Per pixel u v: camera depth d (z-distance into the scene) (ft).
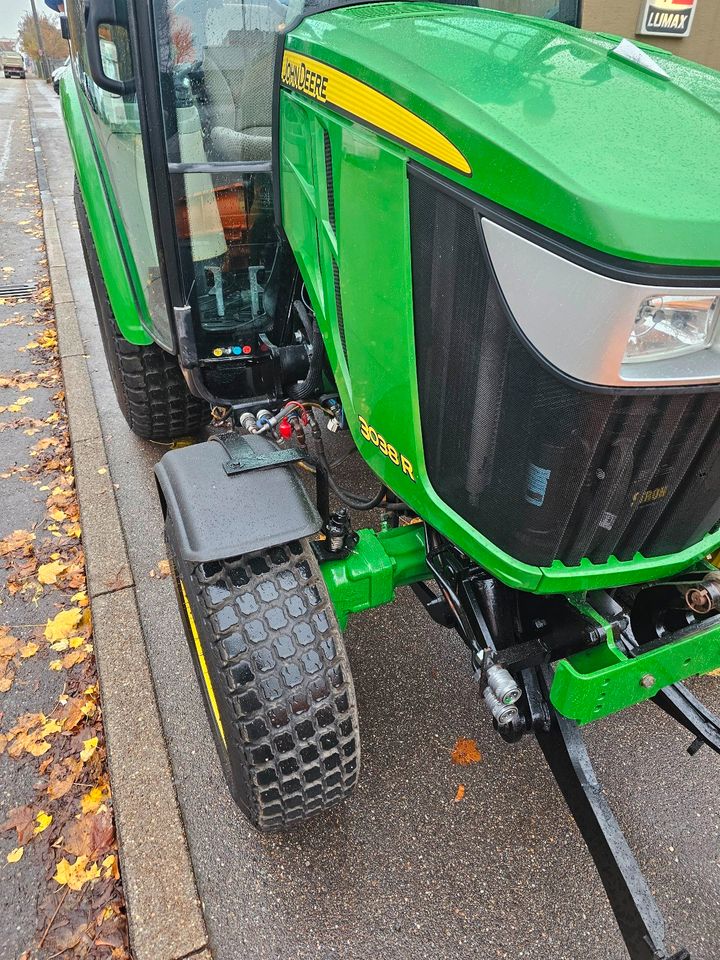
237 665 4.96
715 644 4.98
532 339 3.79
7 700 7.53
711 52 17.97
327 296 5.85
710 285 3.52
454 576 5.59
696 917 5.70
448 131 3.98
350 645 8.14
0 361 15.16
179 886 5.73
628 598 5.94
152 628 8.27
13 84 111.45
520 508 4.34
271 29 6.88
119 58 7.32
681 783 6.69
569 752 5.05
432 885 5.88
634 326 3.55
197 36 6.60
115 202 8.98
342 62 4.85
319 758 5.20
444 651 8.08
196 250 7.33
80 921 5.67
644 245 3.31
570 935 5.57
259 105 7.20
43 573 9.24
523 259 3.67
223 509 5.21
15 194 29.50
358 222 4.94
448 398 4.58
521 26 5.40
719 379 3.80
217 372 7.98
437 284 4.35
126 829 6.11
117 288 9.14
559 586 4.54
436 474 4.94
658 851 6.14
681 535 4.77
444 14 5.68
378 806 6.47
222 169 6.93
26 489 10.99
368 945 5.49
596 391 3.68
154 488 10.69
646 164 3.61
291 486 5.45
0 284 19.69
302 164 5.81
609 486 4.18
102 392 13.43
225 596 5.06
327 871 5.96
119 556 9.14
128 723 7.00
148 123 6.54
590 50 4.86
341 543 5.66
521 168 3.59
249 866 5.98
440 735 7.14
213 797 6.50
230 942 5.50
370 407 5.41
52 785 6.69
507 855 6.10
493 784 6.68
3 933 5.59
